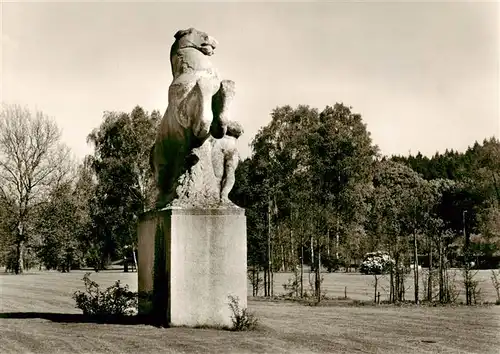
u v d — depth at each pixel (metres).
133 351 7.48
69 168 53.50
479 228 55.81
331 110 68.38
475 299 18.00
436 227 20.58
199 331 9.19
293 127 60.16
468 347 8.52
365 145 66.50
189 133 10.11
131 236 54.91
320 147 64.19
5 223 49.97
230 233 9.86
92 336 8.51
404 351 8.08
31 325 9.66
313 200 30.36
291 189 31.66
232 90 10.35
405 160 91.75
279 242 24.97
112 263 72.06
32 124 51.34
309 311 14.01
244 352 7.60
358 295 22.02
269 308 14.98
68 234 53.88
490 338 9.37
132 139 54.38
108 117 56.66
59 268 56.22
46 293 19.95
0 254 51.06
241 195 32.31
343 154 64.19
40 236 53.50
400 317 12.59
